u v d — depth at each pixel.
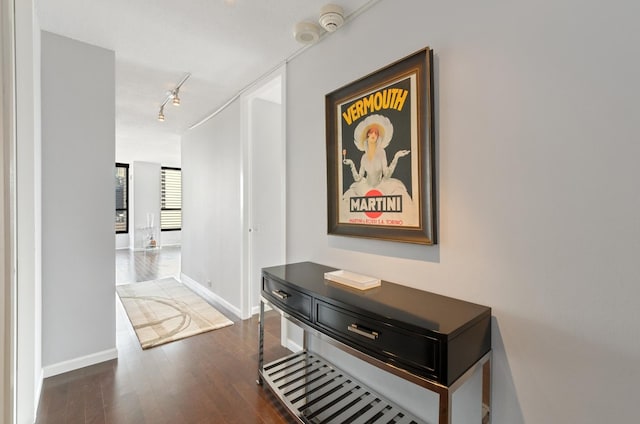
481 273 1.30
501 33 1.23
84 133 2.22
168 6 1.79
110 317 2.33
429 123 1.44
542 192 1.13
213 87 2.99
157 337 2.69
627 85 0.95
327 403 1.71
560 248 1.09
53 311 2.11
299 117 2.33
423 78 1.46
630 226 0.95
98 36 2.11
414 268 1.56
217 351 2.45
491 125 1.26
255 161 3.30
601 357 1.01
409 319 1.13
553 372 1.11
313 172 2.20
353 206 1.85
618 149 0.97
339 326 1.36
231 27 2.00
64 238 2.15
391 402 1.68
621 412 0.98
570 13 1.06
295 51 2.29
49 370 2.08
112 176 2.34
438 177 1.44
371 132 1.72
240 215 3.23
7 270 1.14
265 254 3.39
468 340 1.11
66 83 2.14
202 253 4.12
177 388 1.95
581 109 1.04
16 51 1.36
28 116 1.59
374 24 1.74
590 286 1.03
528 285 1.17
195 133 4.32
